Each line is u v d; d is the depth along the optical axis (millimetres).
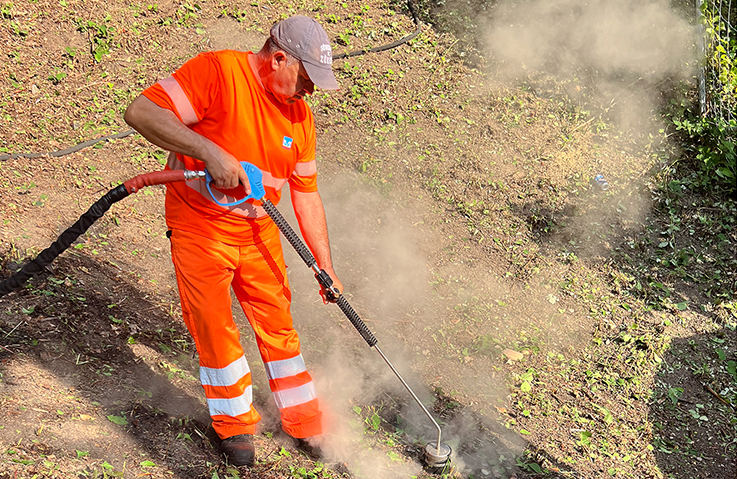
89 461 2881
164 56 7289
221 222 2957
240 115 2805
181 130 2689
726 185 7109
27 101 6234
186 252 2973
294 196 3342
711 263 6359
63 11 7238
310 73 2768
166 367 3873
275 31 2783
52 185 5371
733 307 5918
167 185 3021
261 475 3229
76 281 4281
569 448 4324
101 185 5602
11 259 4203
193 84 2738
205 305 3004
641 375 5172
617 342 5438
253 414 3287
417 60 8211
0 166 5328
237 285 3211
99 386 3447
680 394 5066
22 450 2768
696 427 4781
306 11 8516
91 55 6992
